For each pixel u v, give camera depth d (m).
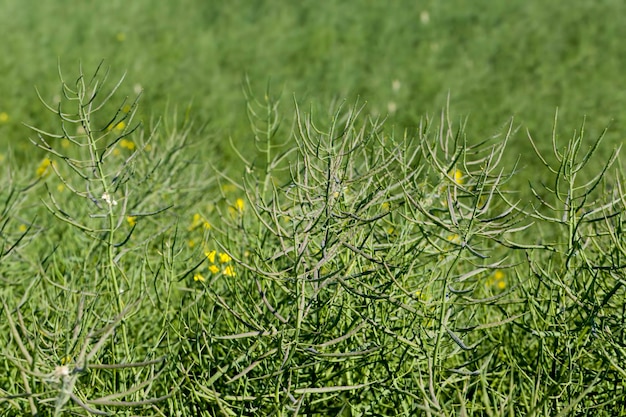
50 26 10.94
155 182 3.54
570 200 2.15
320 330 2.12
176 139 3.86
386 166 2.22
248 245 2.82
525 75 8.60
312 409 2.29
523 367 2.29
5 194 3.61
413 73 8.84
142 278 2.38
